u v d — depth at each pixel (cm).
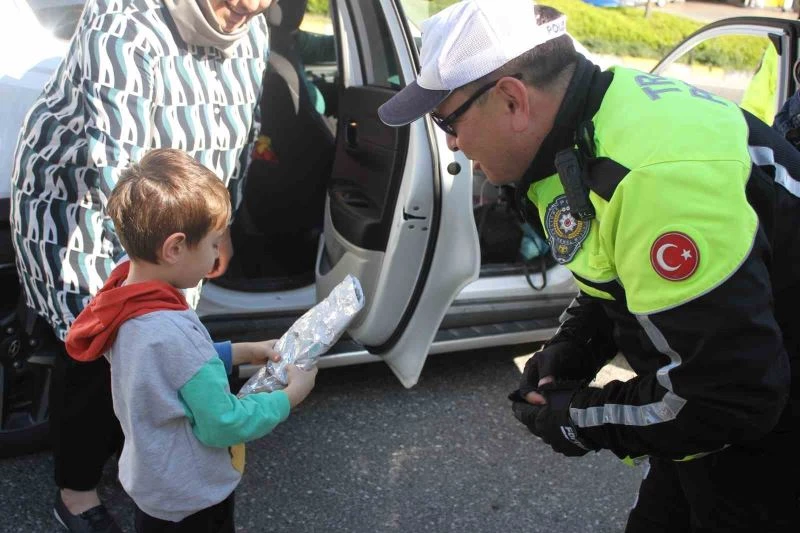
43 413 248
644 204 117
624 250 121
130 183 151
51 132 195
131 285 153
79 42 188
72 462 210
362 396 311
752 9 1622
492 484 267
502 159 141
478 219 326
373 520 244
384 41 298
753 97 301
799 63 266
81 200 191
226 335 286
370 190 283
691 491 156
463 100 136
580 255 132
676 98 129
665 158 118
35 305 208
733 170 118
